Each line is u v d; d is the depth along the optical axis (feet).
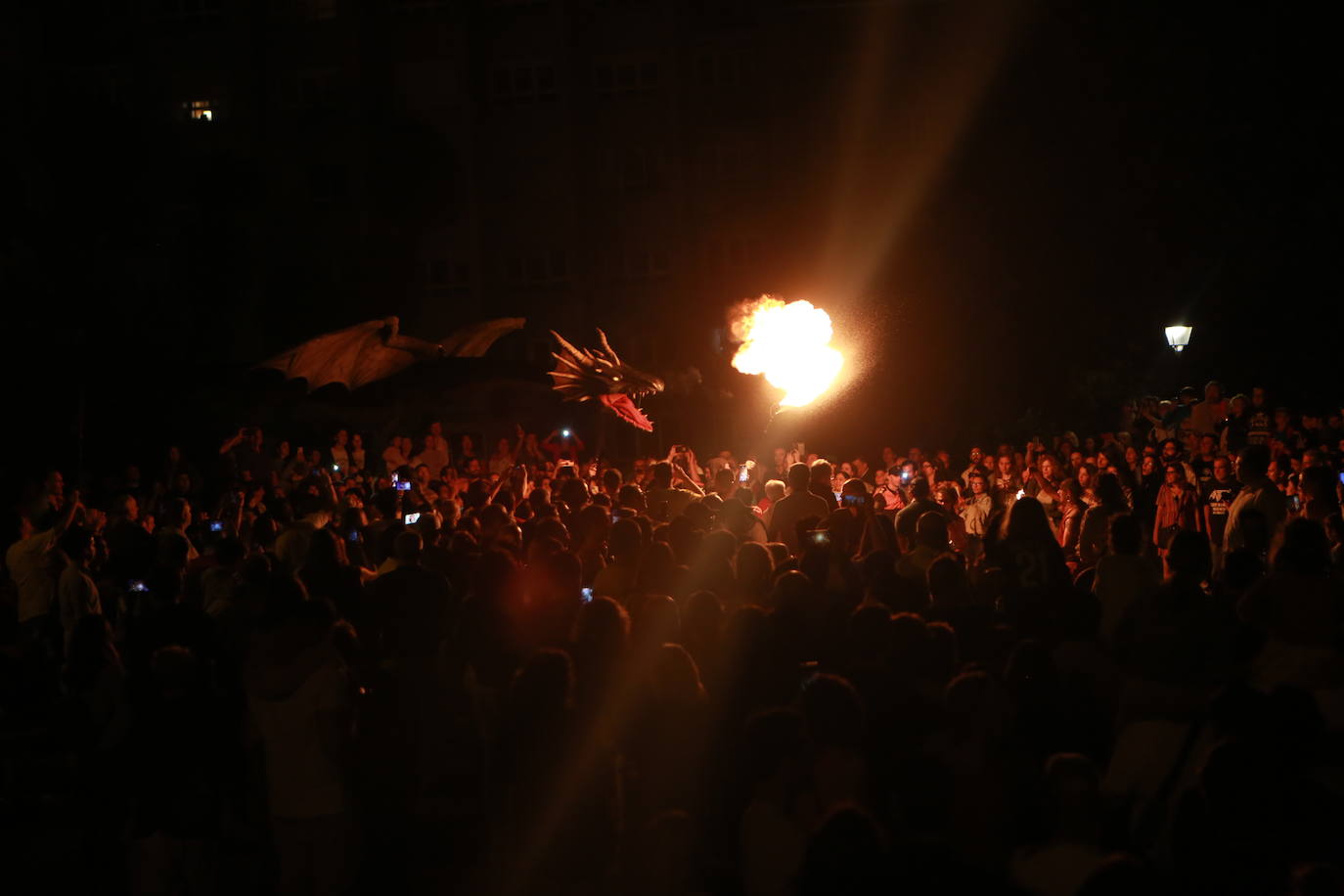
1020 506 25.59
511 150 127.24
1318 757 16.83
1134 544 25.25
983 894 11.22
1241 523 29.32
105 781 20.33
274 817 17.95
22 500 46.55
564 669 16.24
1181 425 69.00
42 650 33.47
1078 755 14.06
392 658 22.52
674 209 126.52
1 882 23.91
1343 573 29.50
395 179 119.24
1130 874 12.03
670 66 126.31
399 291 119.34
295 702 17.92
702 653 20.56
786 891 14.52
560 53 126.41
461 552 28.02
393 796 22.67
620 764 17.11
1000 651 21.89
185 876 18.43
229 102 125.18
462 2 125.39
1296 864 13.98
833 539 27.99
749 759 15.26
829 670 21.65
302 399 59.31
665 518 39.99
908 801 14.42
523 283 127.13
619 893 16.14
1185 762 17.58
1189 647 18.44
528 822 15.80
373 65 124.67
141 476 78.79
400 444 79.30
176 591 24.99
